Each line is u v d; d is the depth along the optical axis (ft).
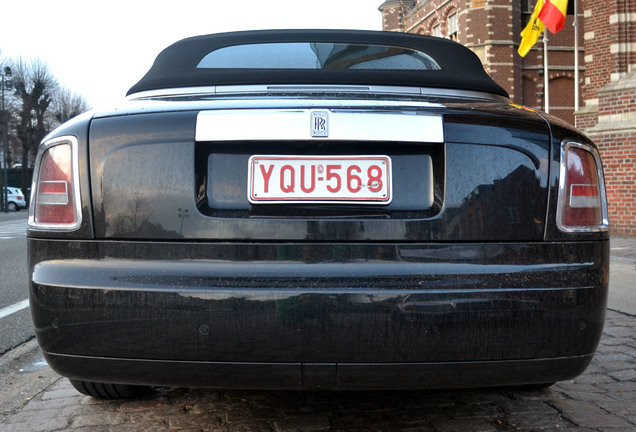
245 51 8.21
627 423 8.15
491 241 6.16
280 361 5.84
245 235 6.00
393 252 6.01
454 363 5.90
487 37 80.12
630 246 30.32
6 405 9.19
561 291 6.05
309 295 5.80
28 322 15.60
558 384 9.86
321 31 8.62
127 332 5.93
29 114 159.22
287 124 6.15
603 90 37.60
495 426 8.04
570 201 6.40
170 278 5.93
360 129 6.16
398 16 114.42
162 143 6.24
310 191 6.20
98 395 8.93
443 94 7.71
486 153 6.28
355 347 5.82
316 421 8.19
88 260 6.17
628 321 14.61
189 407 8.79
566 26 83.05
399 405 8.82
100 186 6.26
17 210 138.41
